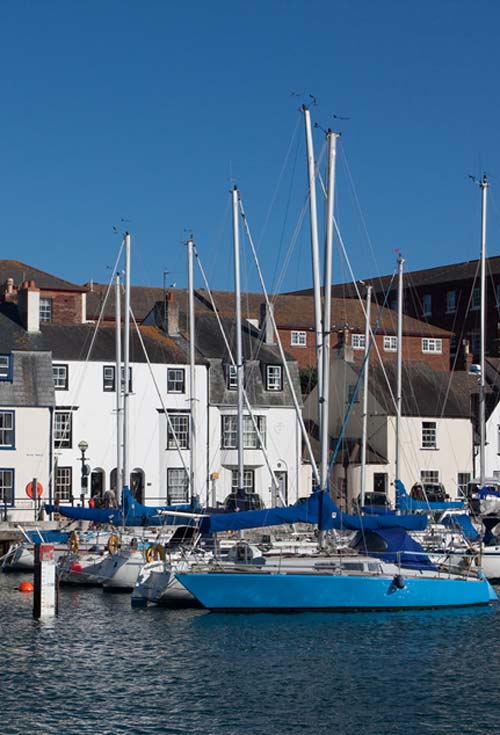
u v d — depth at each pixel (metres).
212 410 76.44
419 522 42.66
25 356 70.94
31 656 34.72
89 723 27.72
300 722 27.91
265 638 37.44
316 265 47.22
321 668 33.34
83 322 94.50
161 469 74.19
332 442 84.56
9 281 81.00
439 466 83.50
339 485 82.62
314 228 47.28
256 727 27.48
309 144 47.72
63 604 44.53
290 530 59.72
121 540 51.59
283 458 78.25
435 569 42.84
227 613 41.12
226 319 84.44
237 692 30.61
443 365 109.69
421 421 83.25
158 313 80.50
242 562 42.59
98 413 73.12
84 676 32.22
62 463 71.75
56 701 29.61
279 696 30.23
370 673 32.81
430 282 124.19
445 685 31.44
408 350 108.12
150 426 74.25
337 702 29.69
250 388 77.69
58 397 72.25
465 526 55.78
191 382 59.75
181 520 50.53
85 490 65.88
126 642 36.75
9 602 45.50
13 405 69.38
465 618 40.91
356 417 83.50
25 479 69.25
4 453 68.88
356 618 40.72
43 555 41.50
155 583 43.12
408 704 29.55
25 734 26.84
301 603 40.94
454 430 84.31
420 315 125.06
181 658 34.50
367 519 42.00
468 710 29.00
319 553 42.59
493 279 116.50
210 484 75.12
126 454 60.91
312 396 87.12
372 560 41.91
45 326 74.56
